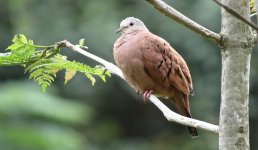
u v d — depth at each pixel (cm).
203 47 1758
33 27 1906
